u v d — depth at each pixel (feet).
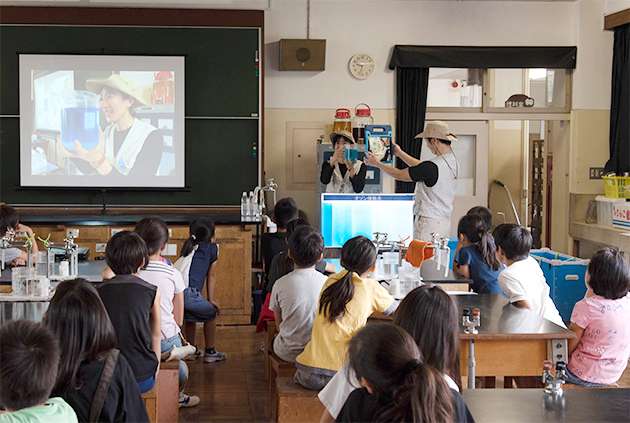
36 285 9.64
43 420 4.49
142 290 7.51
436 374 3.95
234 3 19.17
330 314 7.85
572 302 16.63
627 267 8.28
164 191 19.39
